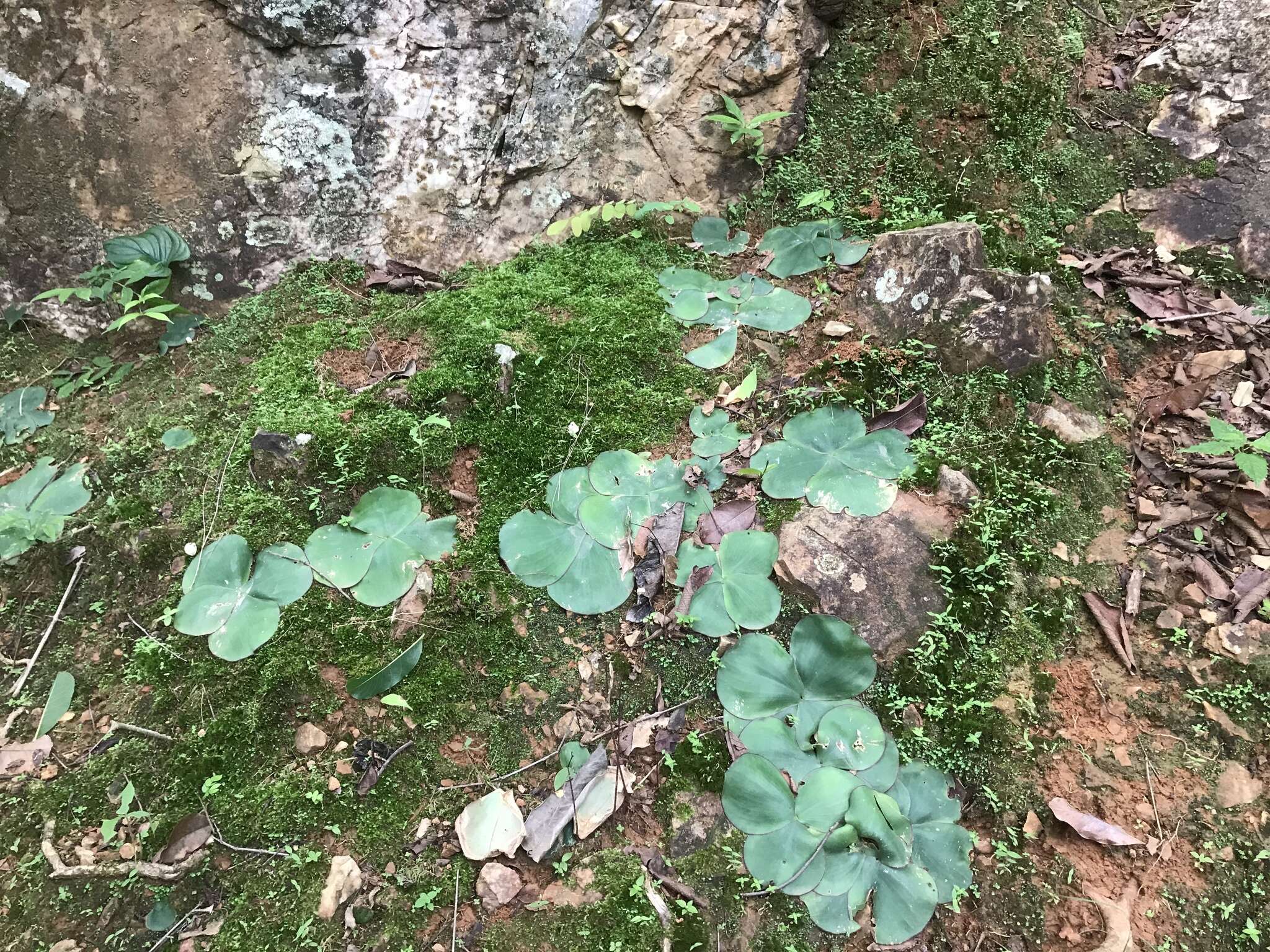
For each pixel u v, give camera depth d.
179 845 1.60
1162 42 2.82
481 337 2.24
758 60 2.59
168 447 2.08
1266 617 1.85
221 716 1.72
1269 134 2.55
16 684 1.82
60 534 1.95
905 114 2.72
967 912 1.59
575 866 1.64
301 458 1.99
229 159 2.36
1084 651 1.87
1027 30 2.76
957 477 2.02
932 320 2.24
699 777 1.71
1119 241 2.59
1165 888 1.58
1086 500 2.09
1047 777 1.71
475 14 2.41
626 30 2.53
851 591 1.88
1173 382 2.28
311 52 2.33
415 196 2.53
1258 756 1.72
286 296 2.43
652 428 2.19
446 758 1.75
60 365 2.32
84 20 2.15
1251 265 2.48
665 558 1.93
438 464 2.06
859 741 1.70
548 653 1.85
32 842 1.61
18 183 2.23
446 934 1.57
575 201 2.67
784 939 1.55
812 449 2.09
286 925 1.55
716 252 2.61
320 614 1.83
